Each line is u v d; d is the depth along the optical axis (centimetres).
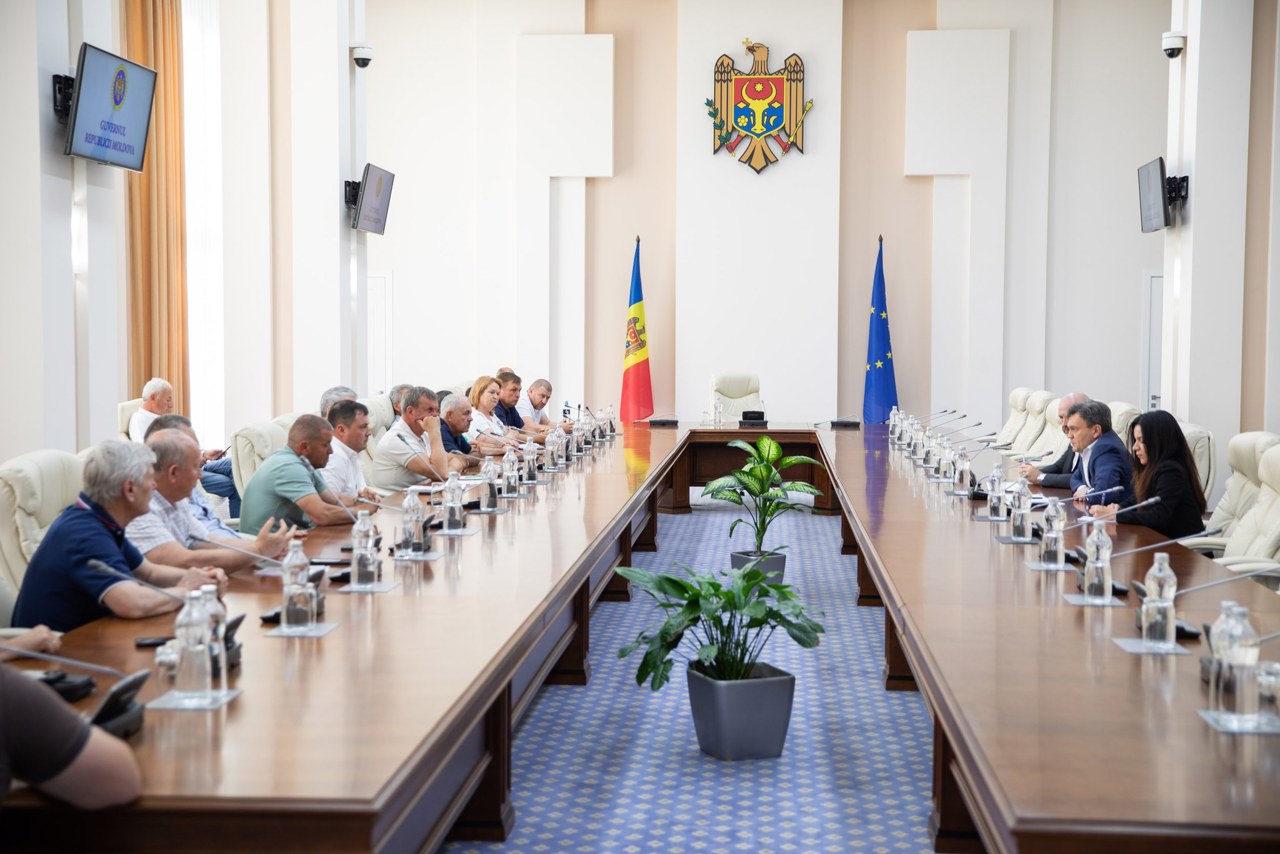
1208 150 859
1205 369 868
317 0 955
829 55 1205
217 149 993
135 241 952
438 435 662
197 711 226
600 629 588
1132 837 176
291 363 991
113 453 314
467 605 319
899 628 329
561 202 1250
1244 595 347
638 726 435
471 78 1251
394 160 1262
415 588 341
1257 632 302
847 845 324
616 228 1254
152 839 186
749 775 382
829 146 1211
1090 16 1191
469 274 1265
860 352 1239
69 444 591
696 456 998
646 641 402
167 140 980
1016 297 1208
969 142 1195
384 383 1279
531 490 582
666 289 1251
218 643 237
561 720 442
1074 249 1205
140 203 955
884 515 509
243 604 320
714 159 1222
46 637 267
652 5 1234
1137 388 1209
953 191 1206
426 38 1252
